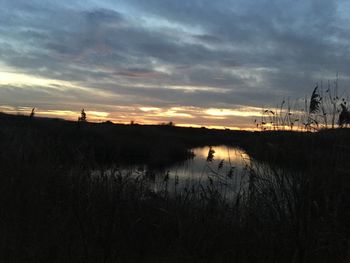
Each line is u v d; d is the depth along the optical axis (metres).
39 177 7.50
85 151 7.75
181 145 26.28
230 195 6.90
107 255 5.63
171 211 6.68
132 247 6.27
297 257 5.19
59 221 6.23
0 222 6.44
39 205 6.84
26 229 6.27
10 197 7.03
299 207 5.41
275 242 5.42
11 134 10.29
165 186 7.47
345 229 5.53
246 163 6.31
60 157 8.22
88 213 6.06
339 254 5.25
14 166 8.08
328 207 5.47
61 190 6.76
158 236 6.54
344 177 5.66
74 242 5.90
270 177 5.82
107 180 6.69
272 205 5.72
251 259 5.57
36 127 11.16
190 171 8.48
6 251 5.67
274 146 6.02
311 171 5.56
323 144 5.93
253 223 5.76
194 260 5.70
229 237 5.88
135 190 6.95
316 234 5.23
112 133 27.69
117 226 6.06
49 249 5.79
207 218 6.20
